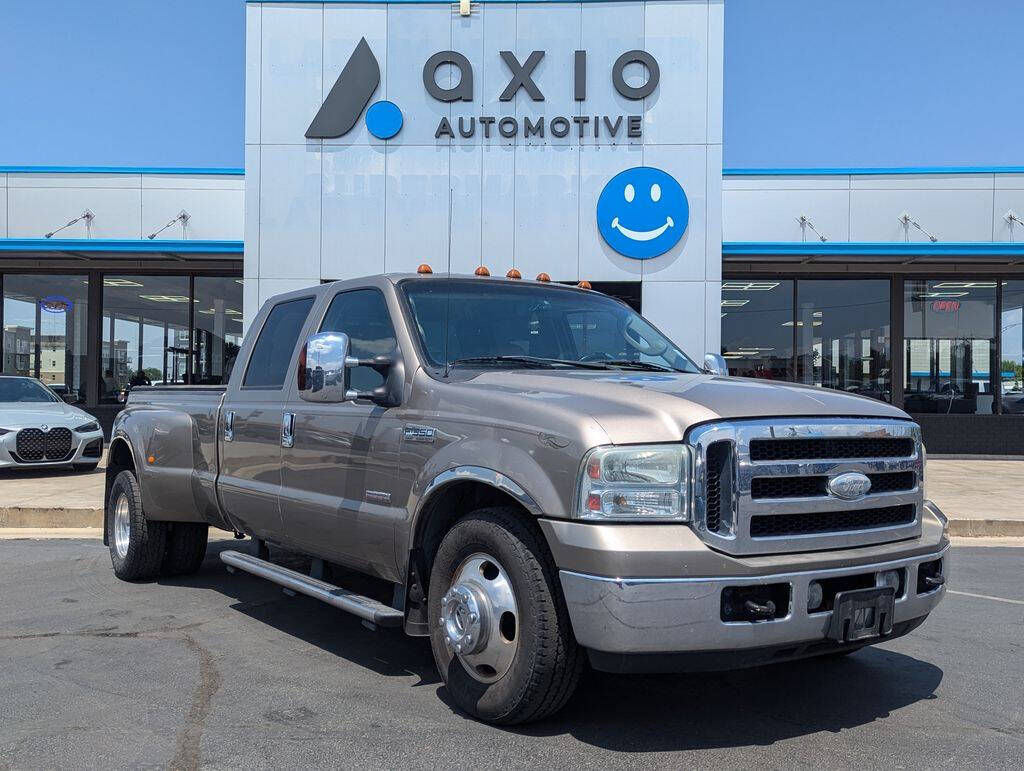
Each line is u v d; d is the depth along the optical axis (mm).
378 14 14812
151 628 5566
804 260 17328
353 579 6121
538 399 3816
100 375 19250
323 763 3496
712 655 3410
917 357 18688
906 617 3867
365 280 5039
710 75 14719
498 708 3750
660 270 14766
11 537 9273
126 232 17594
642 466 3428
